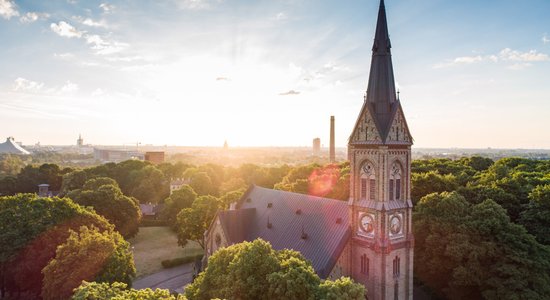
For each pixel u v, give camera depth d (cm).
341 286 3662
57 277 5175
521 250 5625
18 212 6869
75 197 10362
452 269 6075
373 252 5003
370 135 5044
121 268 5619
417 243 6462
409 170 5262
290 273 3762
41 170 17525
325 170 13850
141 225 12912
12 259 6250
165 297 3328
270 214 6825
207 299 4312
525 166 13075
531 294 5244
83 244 5353
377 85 5053
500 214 6012
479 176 10644
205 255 7569
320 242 5519
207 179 15600
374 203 5034
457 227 5969
